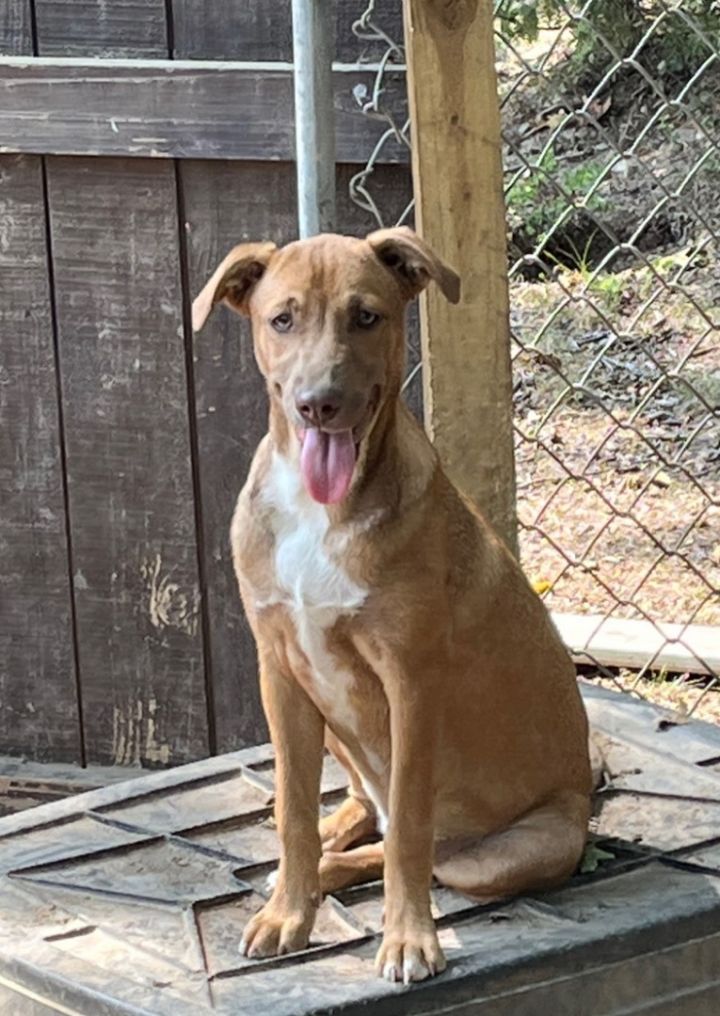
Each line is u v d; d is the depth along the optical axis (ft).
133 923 6.56
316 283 6.23
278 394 6.33
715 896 6.53
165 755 8.34
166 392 7.98
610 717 7.72
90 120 7.69
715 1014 6.51
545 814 6.72
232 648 8.19
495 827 6.77
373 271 6.29
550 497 9.84
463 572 6.48
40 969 6.28
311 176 7.40
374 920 6.58
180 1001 6.11
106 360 7.99
